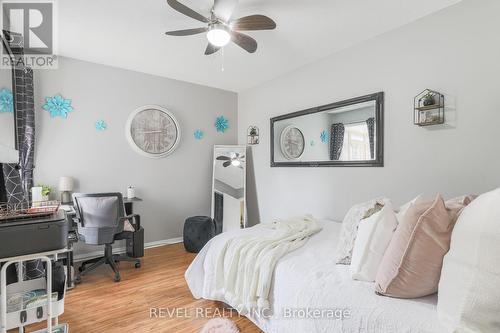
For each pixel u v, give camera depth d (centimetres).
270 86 386
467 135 195
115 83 341
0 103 248
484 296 90
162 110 374
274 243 197
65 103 309
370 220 152
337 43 271
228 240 212
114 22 230
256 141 414
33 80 289
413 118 225
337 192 292
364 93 263
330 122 296
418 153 223
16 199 188
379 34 250
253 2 201
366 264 141
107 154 338
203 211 417
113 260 285
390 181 243
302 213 335
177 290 247
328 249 192
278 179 373
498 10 180
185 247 357
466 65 195
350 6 207
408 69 229
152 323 195
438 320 103
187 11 183
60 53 298
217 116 431
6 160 158
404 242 122
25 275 205
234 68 344
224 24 198
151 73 364
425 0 198
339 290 134
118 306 219
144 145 362
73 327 190
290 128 349
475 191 192
